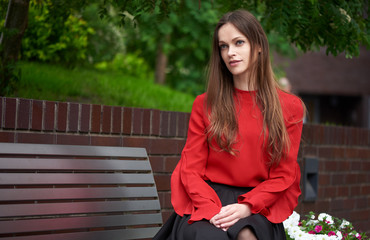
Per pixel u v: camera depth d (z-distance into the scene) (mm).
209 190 2330
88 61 6637
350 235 3117
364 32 3475
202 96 2566
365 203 4941
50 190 2379
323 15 3490
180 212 2342
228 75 2562
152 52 11297
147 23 7152
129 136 3252
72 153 2512
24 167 2330
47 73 5137
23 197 2287
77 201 2609
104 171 2893
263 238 2074
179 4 3875
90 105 3057
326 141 4496
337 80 16500
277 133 2369
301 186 4230
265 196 2236
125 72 8492
